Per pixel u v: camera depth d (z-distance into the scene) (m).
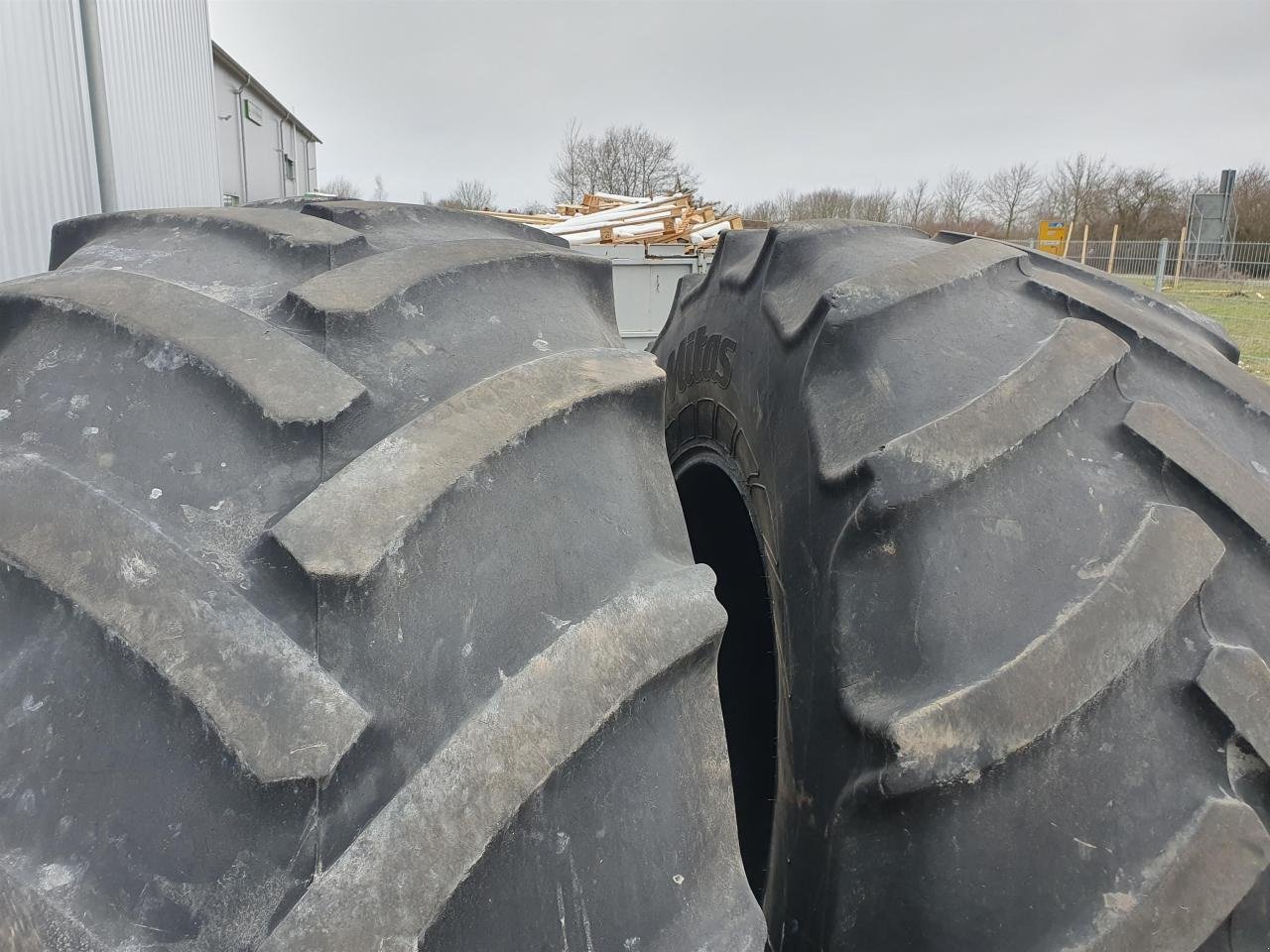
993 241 1.23
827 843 0.90
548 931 0.65
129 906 0.60
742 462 1.33
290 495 0.76
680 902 0.71
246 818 0.62
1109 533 0.83
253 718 0.64
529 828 0.65
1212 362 1.08
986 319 1.04
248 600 0.69
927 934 0.77
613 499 0.85
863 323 1.03
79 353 0.85
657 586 0.78
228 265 1.01
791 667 1.04
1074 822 0.74
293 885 0.61
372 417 0.82
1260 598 0.84
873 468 0.88
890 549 0.86
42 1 7.24
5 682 0.67
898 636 0.84
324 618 0.69
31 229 7.00
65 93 7.59
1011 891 0.74
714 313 1.52
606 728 0.70
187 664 0.65
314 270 1.00
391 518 0.73
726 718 1.36
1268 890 0.74
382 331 0.90
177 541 0.71
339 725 0.65
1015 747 0.74
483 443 0.80
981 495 0.85
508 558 0.76
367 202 1.25
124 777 0.63
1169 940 0.71
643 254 5.93
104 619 0.66
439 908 0.61
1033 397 0.91
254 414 0.79
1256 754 0.76
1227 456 0.91
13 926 0.59
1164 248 14.20
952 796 0.75
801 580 1.02
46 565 0.69
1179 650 0.79
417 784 0.64
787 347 1.15
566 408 0.87
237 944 0.59
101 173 8.12
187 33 12.05
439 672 0.69
